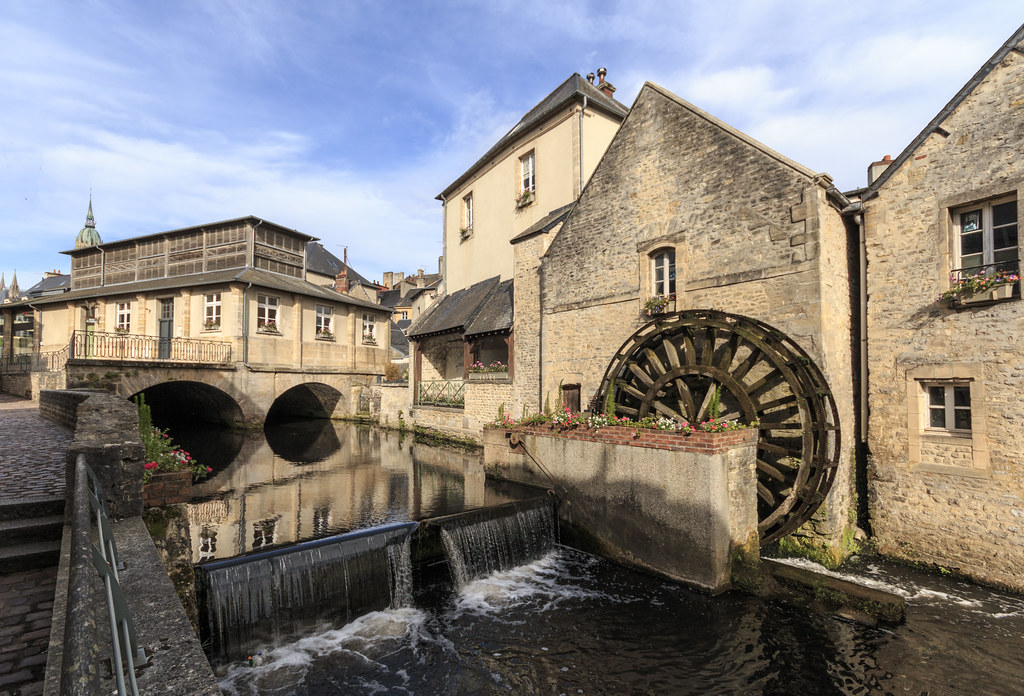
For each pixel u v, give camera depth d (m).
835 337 8.12
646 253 10.36
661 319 10.05
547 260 12.69
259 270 22.84
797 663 5.33
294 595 5.50
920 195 7.61
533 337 13.46
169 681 2.48
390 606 6.27
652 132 10.39
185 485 6.00
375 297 39.19
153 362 16.89
